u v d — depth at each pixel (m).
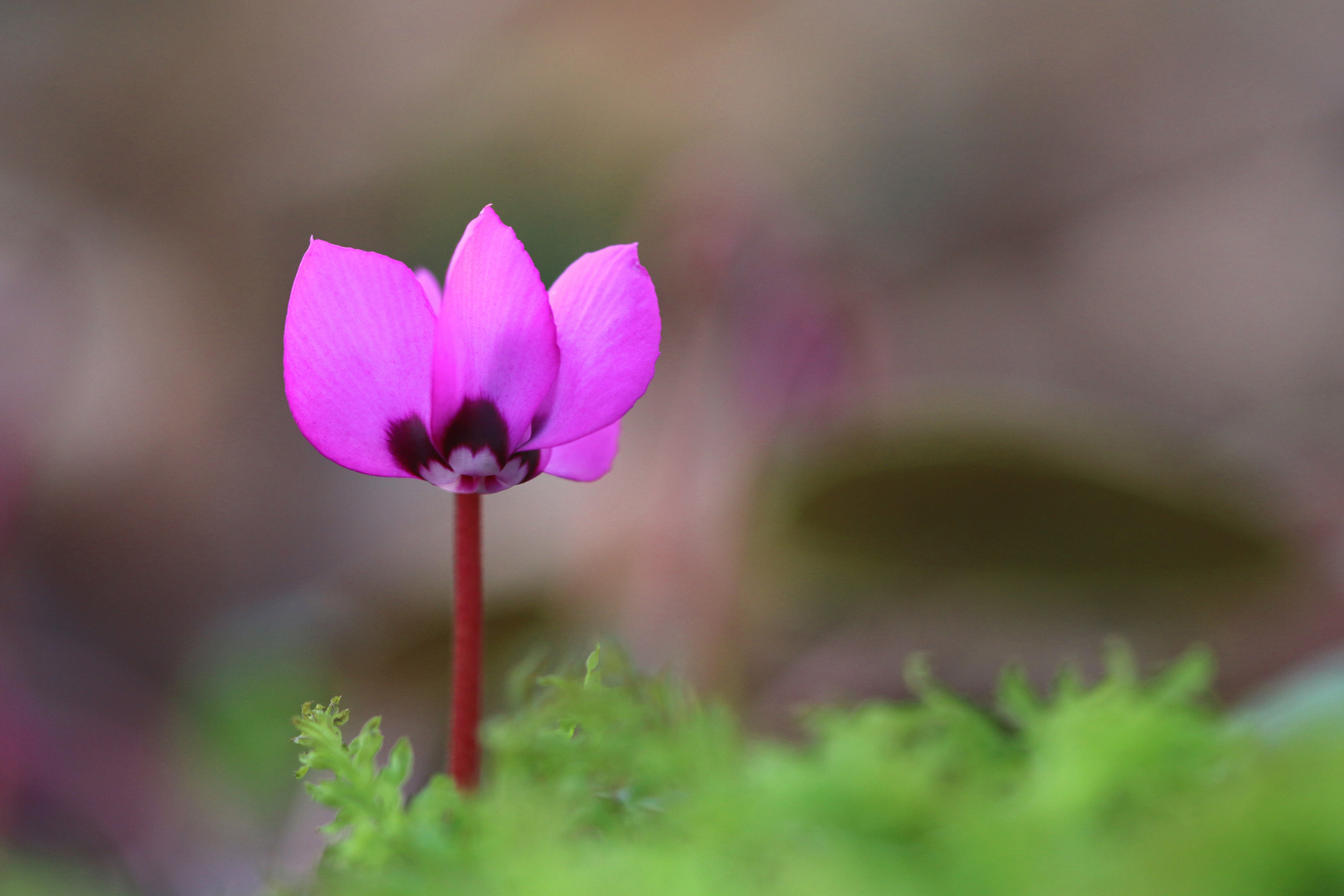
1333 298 1.36
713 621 0.60
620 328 0.23
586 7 1.58
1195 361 1.40
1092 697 0.22
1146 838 0.21
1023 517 0.53
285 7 1.63
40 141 1.57
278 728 0.66
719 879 0.21
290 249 1.61
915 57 1.59
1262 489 0.52
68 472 1.26
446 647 0.58
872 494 0.53
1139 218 1.47
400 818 0.22
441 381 0.23
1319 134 1.42
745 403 0.61
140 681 1.12
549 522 0.88
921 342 1.46
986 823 0.21
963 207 1.53
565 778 0.22
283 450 1.41
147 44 1.62
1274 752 0.21
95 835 0.64
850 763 0.22
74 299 1.14
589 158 1.61
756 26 1.58
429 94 1.64
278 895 0.22
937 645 0.63
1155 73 1.51
